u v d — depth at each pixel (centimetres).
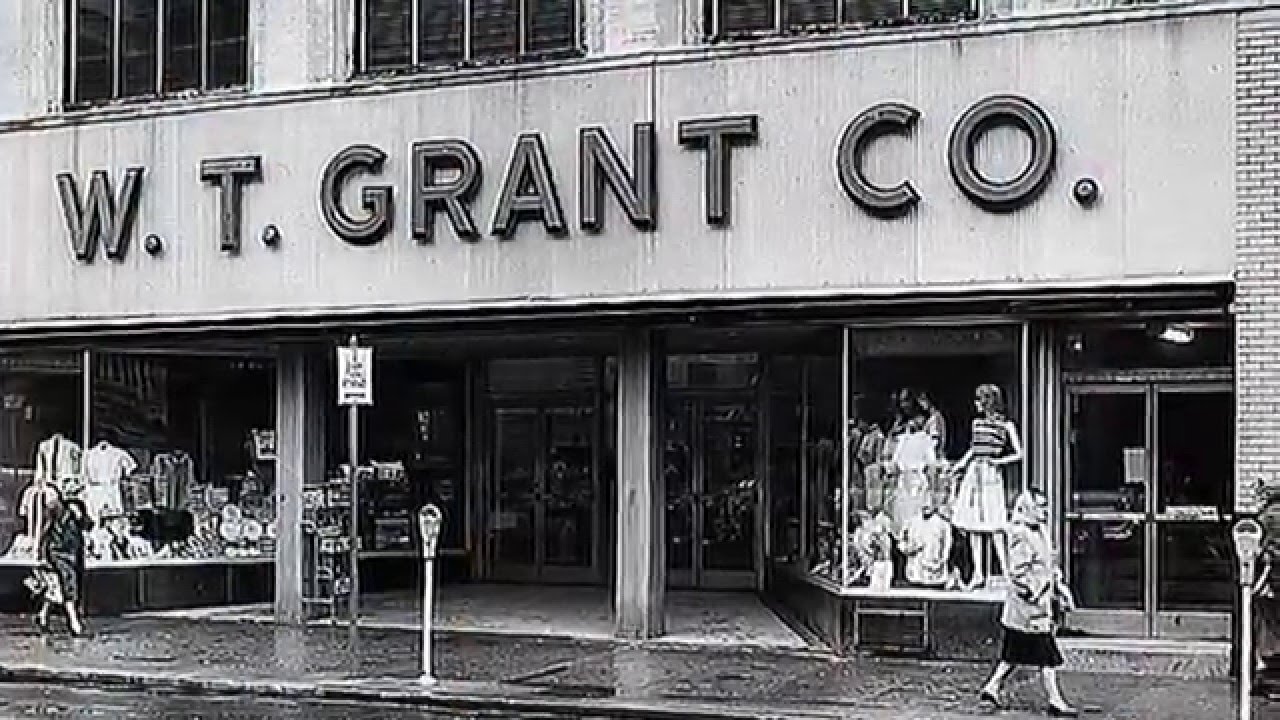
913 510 1744
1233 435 1644
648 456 1877
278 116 1984
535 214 1834
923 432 1745
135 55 2119
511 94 1858
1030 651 1411
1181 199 1592
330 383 2262
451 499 2527
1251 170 1571
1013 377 1717
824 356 1998
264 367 2239
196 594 2203
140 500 2192
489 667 1675
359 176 1939
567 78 1830
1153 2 1631
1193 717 1387
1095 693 1512
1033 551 1420
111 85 2131
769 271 1739
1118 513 1711
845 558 1772
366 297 1931
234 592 2228
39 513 2091
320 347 2103
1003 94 1650
